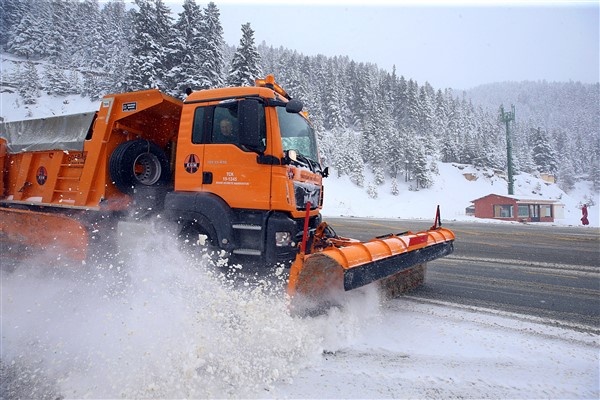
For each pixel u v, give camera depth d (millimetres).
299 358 3357
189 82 31906
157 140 5906
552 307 4941
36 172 6191
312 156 5625
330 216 28688
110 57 77250
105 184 5277
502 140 100000
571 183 93625
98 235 5223
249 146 4180
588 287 5977
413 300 5211
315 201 5371
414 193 60844
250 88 4539
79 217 5441
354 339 3795
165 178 5707
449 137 83438
